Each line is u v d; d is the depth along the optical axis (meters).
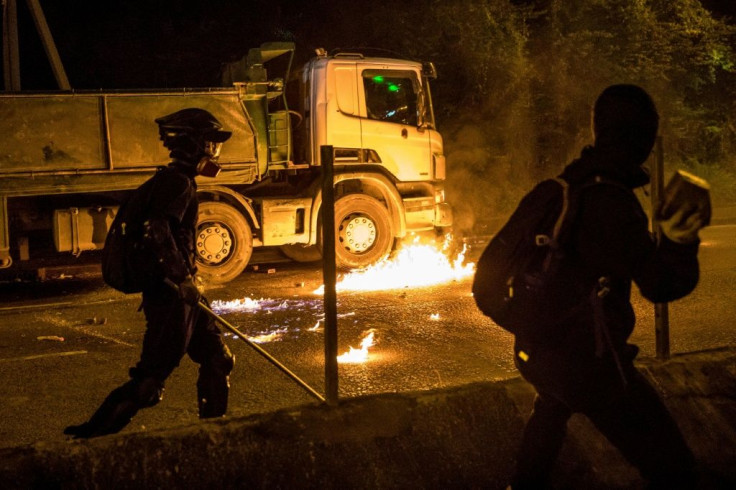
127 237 4.03
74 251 10.71
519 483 3.17
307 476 3.29
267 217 11.48
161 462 3.17
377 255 12.06
